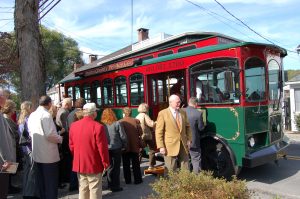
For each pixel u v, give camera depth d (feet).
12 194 25.98
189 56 29.68
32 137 21.06
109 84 43.14
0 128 16.12
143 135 30.45
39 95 33.50
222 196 13.14
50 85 156.25
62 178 26.89
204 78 28.27
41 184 21.47
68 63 158.81
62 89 60.70
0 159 15.96
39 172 21.47
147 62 35.55
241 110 25.63
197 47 32.99
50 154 21.07
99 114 45.19
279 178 27.84
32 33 33.58
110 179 25.76
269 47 28.27
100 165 19.45
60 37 155.74
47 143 21.03
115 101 41.65
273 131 28.66
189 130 23.57
